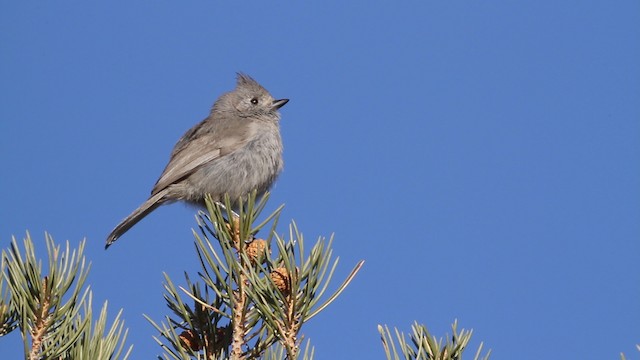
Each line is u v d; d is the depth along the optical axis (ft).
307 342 19.56
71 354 19.26
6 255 20.03
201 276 21.83
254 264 23.24
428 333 18.72
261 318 21.12
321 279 19.80
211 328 22.15
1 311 20.20
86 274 19.88
